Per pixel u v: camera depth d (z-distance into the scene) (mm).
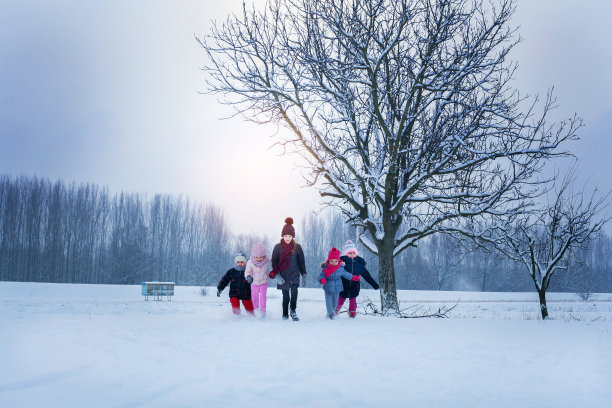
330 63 13039
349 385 4188
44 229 63594
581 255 43594
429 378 4527
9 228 61906
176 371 4438
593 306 28703
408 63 13461
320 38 13273
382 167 13367
